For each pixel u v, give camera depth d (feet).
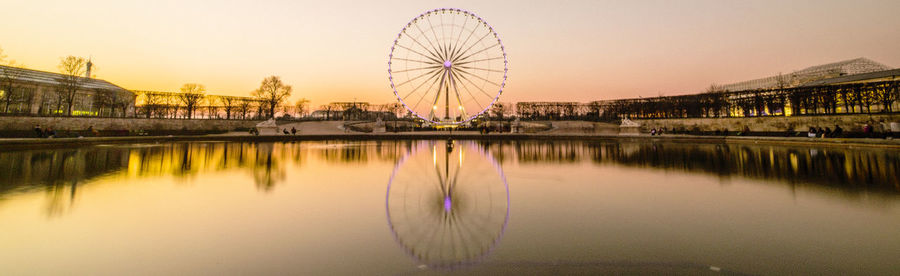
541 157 49.39
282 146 76.38
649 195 21.81
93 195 21.54
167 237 13.57
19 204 18.85
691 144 81.82
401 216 16.89
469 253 12.02
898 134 63.72
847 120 116.78
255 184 26.11
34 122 131.34
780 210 17.60
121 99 189.26
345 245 12.83
